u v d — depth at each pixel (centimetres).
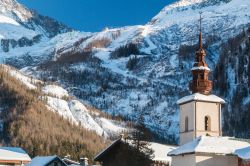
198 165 9000
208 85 12025
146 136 10181
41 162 12775
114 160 10812
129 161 9925
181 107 12244
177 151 9594
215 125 11750
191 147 9281
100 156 11025
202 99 11744
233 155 9062
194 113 11688
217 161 9056
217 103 11850
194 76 12169
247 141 9619
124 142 10369
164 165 12725
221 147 9162
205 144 9219
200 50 12356
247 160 8569
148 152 10112
